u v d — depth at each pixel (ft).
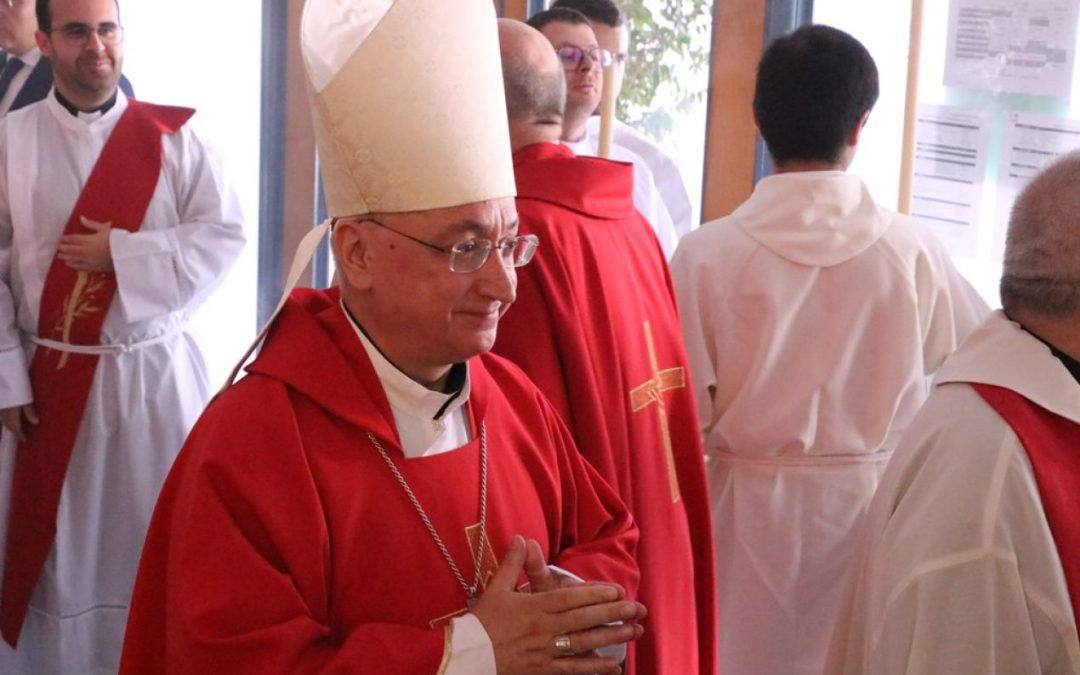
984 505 4.61
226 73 13.82
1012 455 4.66
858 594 5.32
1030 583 4.57
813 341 7.36
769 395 7.45
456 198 4.39
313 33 4.60
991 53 9.05
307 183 13.61
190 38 13.89
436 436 4.78
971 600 4.56
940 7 9.29
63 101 10.28
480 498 4.81
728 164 10.48
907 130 8.61
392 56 4.39
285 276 13.92
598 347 6.29
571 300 6.16
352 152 4.45
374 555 4.52
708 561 7.07
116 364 10.22
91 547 10.33
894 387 7.39
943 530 4.65
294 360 4.59
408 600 4.55
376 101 4.39
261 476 4.38
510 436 5.08
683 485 6.96
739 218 7.53
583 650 4.31
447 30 4.45
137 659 4.62
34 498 10.19
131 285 10.07
